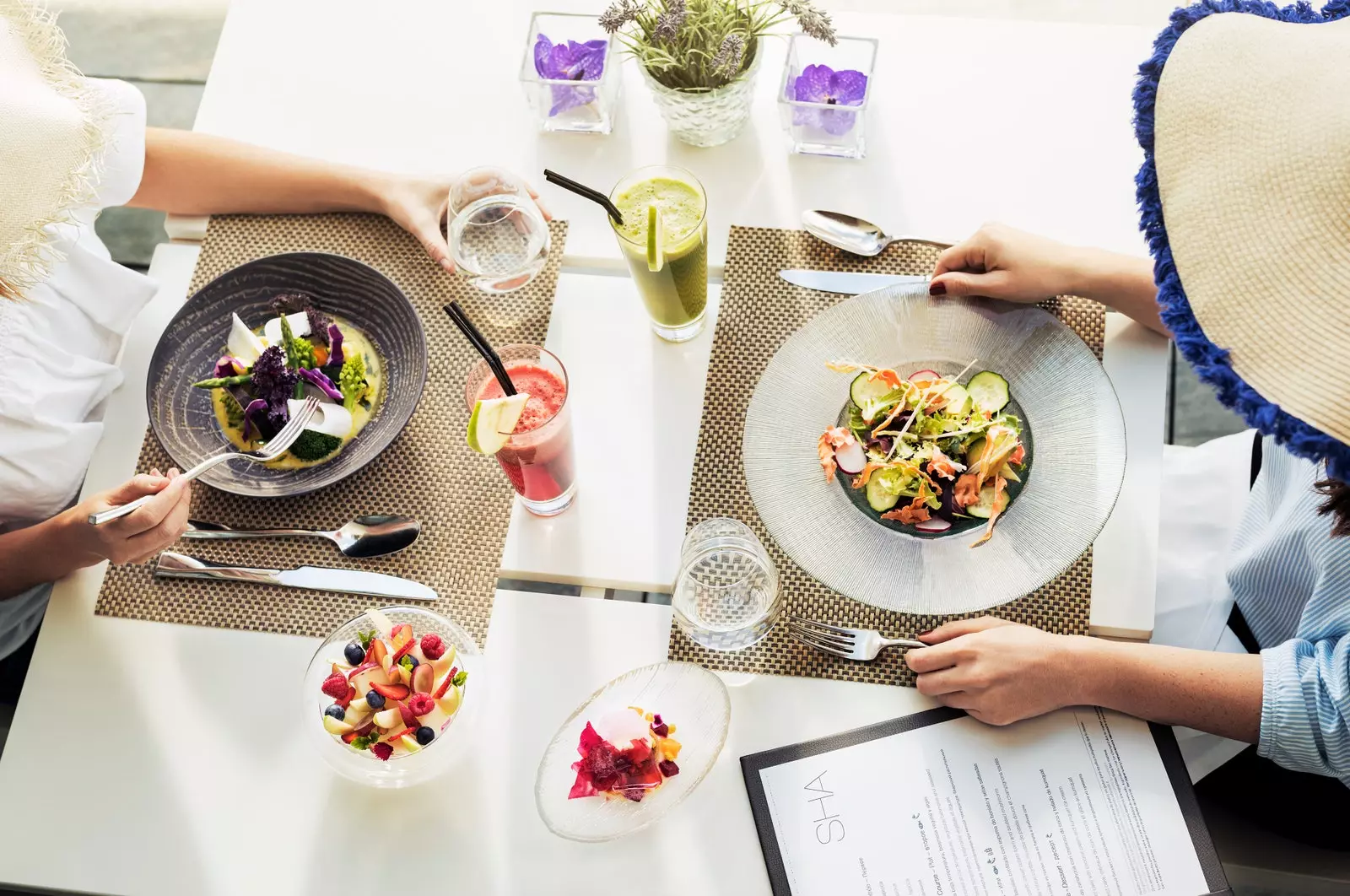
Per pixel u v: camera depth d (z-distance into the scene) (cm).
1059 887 96
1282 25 76
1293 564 116
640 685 103
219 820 103
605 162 134
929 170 130
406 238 131
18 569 111
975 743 102
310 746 106
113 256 233
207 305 122
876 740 103
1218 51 76
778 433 113
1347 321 67
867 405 112
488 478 117
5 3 98
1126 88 132
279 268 122
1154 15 223
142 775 105
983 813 99
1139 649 103
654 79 123
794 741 104
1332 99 69
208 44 251
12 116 91
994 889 96
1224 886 95
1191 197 75
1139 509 111
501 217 122
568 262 129
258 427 114
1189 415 204
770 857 98
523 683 107
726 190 131
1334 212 68
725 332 122
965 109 133
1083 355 112
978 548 106
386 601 111
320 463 116
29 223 93
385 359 121
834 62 131
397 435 116
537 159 135
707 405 119
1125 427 109
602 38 135
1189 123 76
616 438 119
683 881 99
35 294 119
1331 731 99
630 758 97
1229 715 101
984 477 106
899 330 117
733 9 121
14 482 119
